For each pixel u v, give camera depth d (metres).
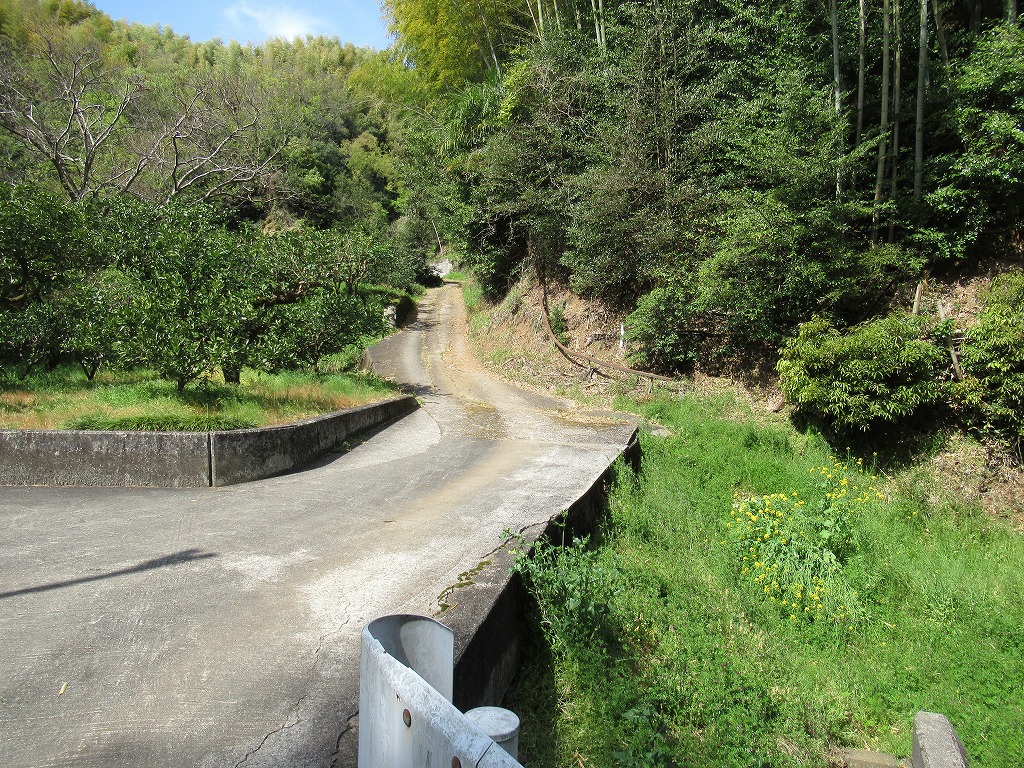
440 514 6.56
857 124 13.11
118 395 9.73
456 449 10.15
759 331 13.05
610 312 17.28
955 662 6.02
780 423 12.51
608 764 3.61
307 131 46.78
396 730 1.61
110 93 30.23
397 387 15.73
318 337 14.59
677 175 15.15
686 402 13.60
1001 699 5.52
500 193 19.98
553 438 11.12
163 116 31.17
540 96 18.27
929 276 12.62
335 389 13.12
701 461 10.88
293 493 7.31
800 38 14.25
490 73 22.47
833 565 7.03
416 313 31.80
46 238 12.50
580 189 16.39
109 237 13.29
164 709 3.19
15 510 6.30
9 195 12.45
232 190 29.55
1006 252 12.20
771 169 12.47
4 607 4.24
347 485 7.77
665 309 14.48
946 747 4.25
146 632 3.95
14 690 3.30
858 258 11.95
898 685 5.71
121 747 2.90
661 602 5.82
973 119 11.97
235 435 7.68
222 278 11.33
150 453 7.37
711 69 16.00
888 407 10.34
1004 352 10.13
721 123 14.74
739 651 5.51
